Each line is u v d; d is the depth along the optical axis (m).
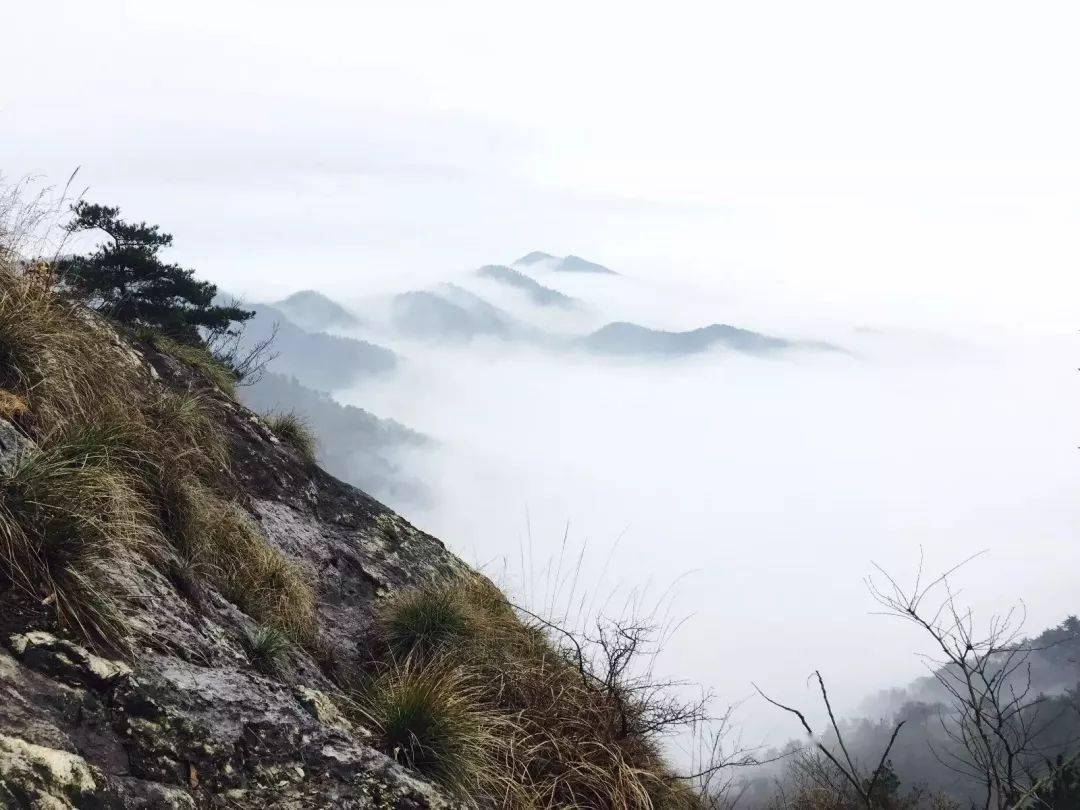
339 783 3.42
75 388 4.53
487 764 4.45
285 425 7.95
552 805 4.65
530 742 5.05
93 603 3.10
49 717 2.62
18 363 4.13
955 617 3.30
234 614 4.32
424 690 4.52
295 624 5.07
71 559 3.19
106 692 2.88
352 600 6.12
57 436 3.97
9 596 2.91
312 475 7.45
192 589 4.10
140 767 2.77
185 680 3.26
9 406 3.82
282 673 4.18
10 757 2.38
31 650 2.79
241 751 3.18
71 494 3.41
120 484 3.98
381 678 4.96
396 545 7.19
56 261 4.82
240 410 7.45
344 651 5.44
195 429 5.98
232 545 5.16
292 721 3.54
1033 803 3.11
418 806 3.61
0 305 4.14
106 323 6.26
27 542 3.03
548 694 5.54
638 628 5.41
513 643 6.06
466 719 4.56
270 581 5.23
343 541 6.81
